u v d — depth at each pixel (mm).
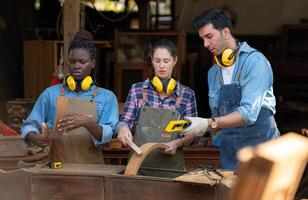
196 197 2043
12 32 6238
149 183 2117
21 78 6402
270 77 2365
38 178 2240
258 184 900
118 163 3920
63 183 2221
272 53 6559
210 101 2580
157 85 2744
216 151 3820
